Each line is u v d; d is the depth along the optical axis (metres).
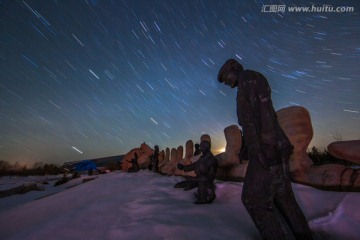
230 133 6.53
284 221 2.18
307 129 4.20
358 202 2.79
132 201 4.43
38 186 19.45
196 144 10.39
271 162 2.17
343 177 3.42
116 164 28.94
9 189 15.20
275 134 2.22
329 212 2.80
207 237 2.46
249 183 2.23
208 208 3.57
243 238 2.42
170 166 12.12
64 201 6.70
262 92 2.24
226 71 2.54
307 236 2.21
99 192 7.04
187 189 5.38
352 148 3.38
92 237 2.71
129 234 2.65
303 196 3.35
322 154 8.31
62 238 2.74
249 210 2.22
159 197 4.70
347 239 2.32
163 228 2.74
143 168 17.81
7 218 5.94
